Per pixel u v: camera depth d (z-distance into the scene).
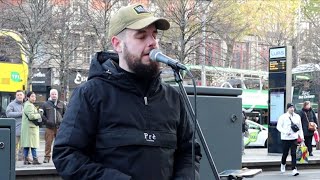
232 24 25.89
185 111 2.89
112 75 2.62
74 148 2.56
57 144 2.57
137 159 2.54
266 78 28.86
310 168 15.27
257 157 16.14
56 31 24.02
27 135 11.91
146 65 2.61
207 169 4.56
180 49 23.48
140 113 2.61
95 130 2.60
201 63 27.14
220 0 23.84
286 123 13.51
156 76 2.69
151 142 2.58
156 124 2.64
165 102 2.74
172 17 22.75
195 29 23.09
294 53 37.72
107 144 2.55
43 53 25.12
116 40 2.70
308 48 36.97
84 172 2.49
